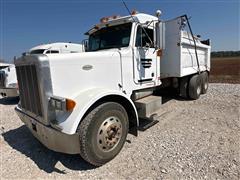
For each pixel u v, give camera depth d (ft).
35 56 8.98
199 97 24.14
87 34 16.38
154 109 14.15
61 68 9.47
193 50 21.74
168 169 9.12
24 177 9.17
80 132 8.86
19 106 12.30
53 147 9.30
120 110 10.39
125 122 10.71
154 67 15.24
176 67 18.37
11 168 9.96
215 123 14.78
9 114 20.49
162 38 14.79
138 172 9.09
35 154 11.34
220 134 12.69
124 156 10.53
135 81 13.58
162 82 19.89
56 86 9.32
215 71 68.59
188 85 22.41
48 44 28.40
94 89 10.41
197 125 14.52
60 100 8.51
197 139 12.10
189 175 8.60
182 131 13.48
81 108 8.83
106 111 9.64
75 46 30.68
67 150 8.89
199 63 24.22
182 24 17.47
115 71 12.10
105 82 11.53
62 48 28.84
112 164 9.90
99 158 9.52
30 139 13.55
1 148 12.28
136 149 11.19
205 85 26.32
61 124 8.75
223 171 8.73
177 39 17.94
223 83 39.06
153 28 14.66
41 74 8.84
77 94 9.96
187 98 23.08
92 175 9.13
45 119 9.12
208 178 8.34
